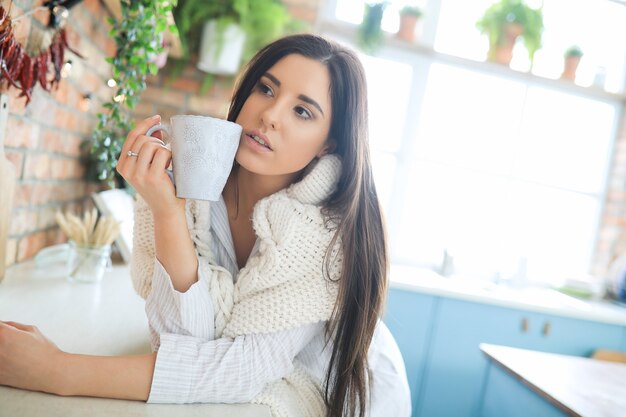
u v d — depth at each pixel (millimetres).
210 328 700
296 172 819
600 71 2965
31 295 1045
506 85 2914
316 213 744
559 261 3055
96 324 917
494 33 2793
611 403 1086
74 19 1379
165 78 2385
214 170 619
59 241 1588
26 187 1250
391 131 2875
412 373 2260
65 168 1552
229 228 821
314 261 726
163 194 633
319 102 721
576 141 3018
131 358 636
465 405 2297
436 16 2855
